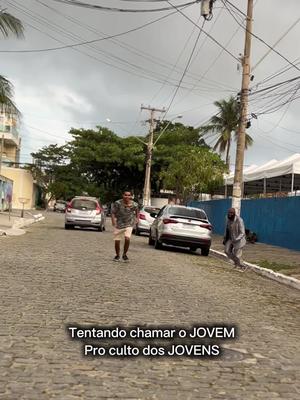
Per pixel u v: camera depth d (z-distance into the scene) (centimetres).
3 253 1456
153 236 2155
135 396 482
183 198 4022
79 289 977
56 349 609
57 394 474
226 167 3894
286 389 527
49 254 1503
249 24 2219
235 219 1655
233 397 495
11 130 7488
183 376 550
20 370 530
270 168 2831
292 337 756
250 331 765
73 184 7825
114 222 1473
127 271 1281
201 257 1956
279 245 2552
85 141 6150
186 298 984
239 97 2261
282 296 1187
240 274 1552
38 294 904
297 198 2392
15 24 2072
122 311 816
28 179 7519
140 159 5847
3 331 662
